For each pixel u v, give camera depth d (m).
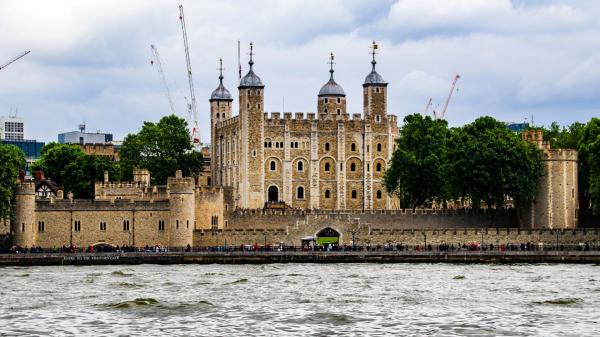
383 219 190.38
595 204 177.88
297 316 97.62
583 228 174.88
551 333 89.12
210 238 177.00
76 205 175.38
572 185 183.75
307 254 161.75
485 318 96.19
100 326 93.06
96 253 162.12
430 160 198.38
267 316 97.75
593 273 136.75
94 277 135.00
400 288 119.19
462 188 182.38
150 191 190.25
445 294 113.12
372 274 137.38
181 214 175.50
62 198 178.38
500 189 180.38
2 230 182.88
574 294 112.38
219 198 186.00
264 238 178.12
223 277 134.38
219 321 95.25
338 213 186.00
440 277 132.25
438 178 199.00
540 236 173.50
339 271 143.00
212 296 112.38
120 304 103.94
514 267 148.50
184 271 144.88
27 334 89.50
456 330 90.56
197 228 182.88
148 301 105.62
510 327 91.75
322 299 109.38
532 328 91.31
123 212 175.62
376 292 115.38
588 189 191.38
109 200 175.75
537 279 128.62
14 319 96.44
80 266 156.50
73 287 121.88
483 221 190.25
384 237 178.50
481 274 136.25
